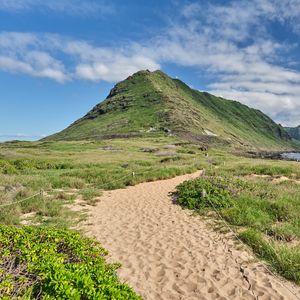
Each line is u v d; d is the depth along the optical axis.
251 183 20.94
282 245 10.02
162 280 8.41
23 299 4.85
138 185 24.03
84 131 180.25
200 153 68.69
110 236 11.86
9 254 6.08
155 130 151.12
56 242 7.44
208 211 15.08
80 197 18.77
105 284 5.55
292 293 7.77
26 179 23.06
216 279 8.44
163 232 12.26
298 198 16.44
